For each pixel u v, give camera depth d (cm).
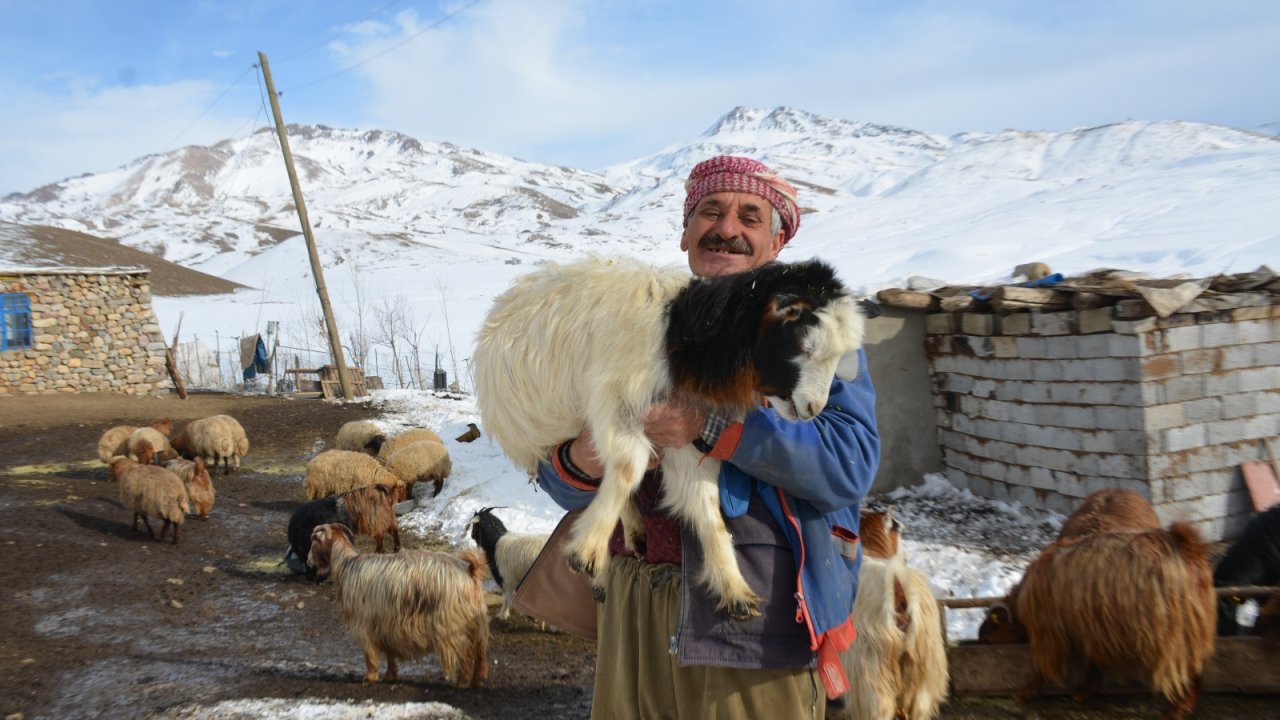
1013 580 740
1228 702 513
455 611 581
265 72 2291
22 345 2159
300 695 567
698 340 209
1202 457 867
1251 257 4122
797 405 206
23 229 7562
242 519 1107
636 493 229
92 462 1431
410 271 9325
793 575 205
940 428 1105
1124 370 859
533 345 236
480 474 1270
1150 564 461
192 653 660
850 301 223
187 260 15038
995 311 998
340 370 2272
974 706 527
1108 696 528
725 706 200
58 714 523
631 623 221
